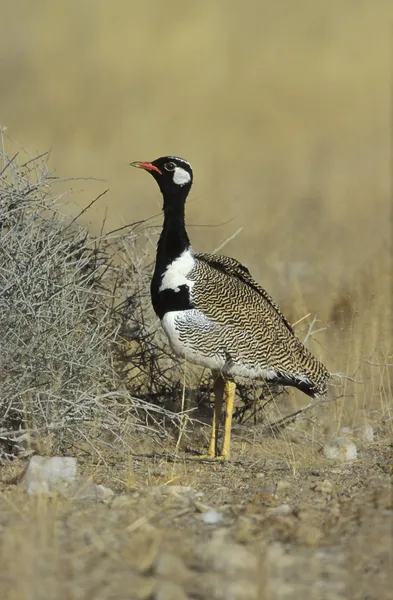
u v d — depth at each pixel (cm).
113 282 1636
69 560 1014
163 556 1004
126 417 1483
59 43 6178
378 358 1759
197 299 1455
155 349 1639
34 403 1370
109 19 6381
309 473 1372
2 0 6412
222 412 1620
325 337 1862
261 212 3319
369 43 6153
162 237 1483
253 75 5712
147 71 5675
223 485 1323
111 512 1169
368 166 4216
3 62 5725
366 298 2039
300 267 2606
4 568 984
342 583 989
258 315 1487
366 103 5391
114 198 3500
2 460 1353
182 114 5081
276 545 1083
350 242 2964
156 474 1355
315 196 3694
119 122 4806
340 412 1608
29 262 1432
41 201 1496
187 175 1473
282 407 1670
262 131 4869
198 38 6106
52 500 1202
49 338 1392
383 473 1363
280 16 6366
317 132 4894
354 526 1136
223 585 970
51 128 4722
